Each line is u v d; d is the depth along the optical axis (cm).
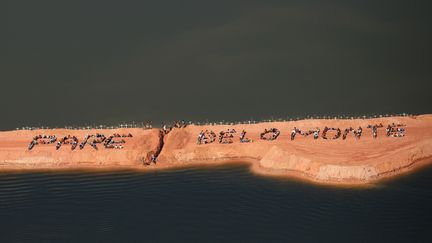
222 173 13262
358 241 9044
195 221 10225
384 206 10388
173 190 12112
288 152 13275
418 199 10625
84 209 11200
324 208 10481
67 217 10800
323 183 11950
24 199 12019
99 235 9862
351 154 13000
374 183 11681
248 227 9825
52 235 9975
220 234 9600
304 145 13888
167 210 10875
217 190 11931
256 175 12950
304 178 12369
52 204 11606
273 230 9631
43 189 12712
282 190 11669
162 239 9531
